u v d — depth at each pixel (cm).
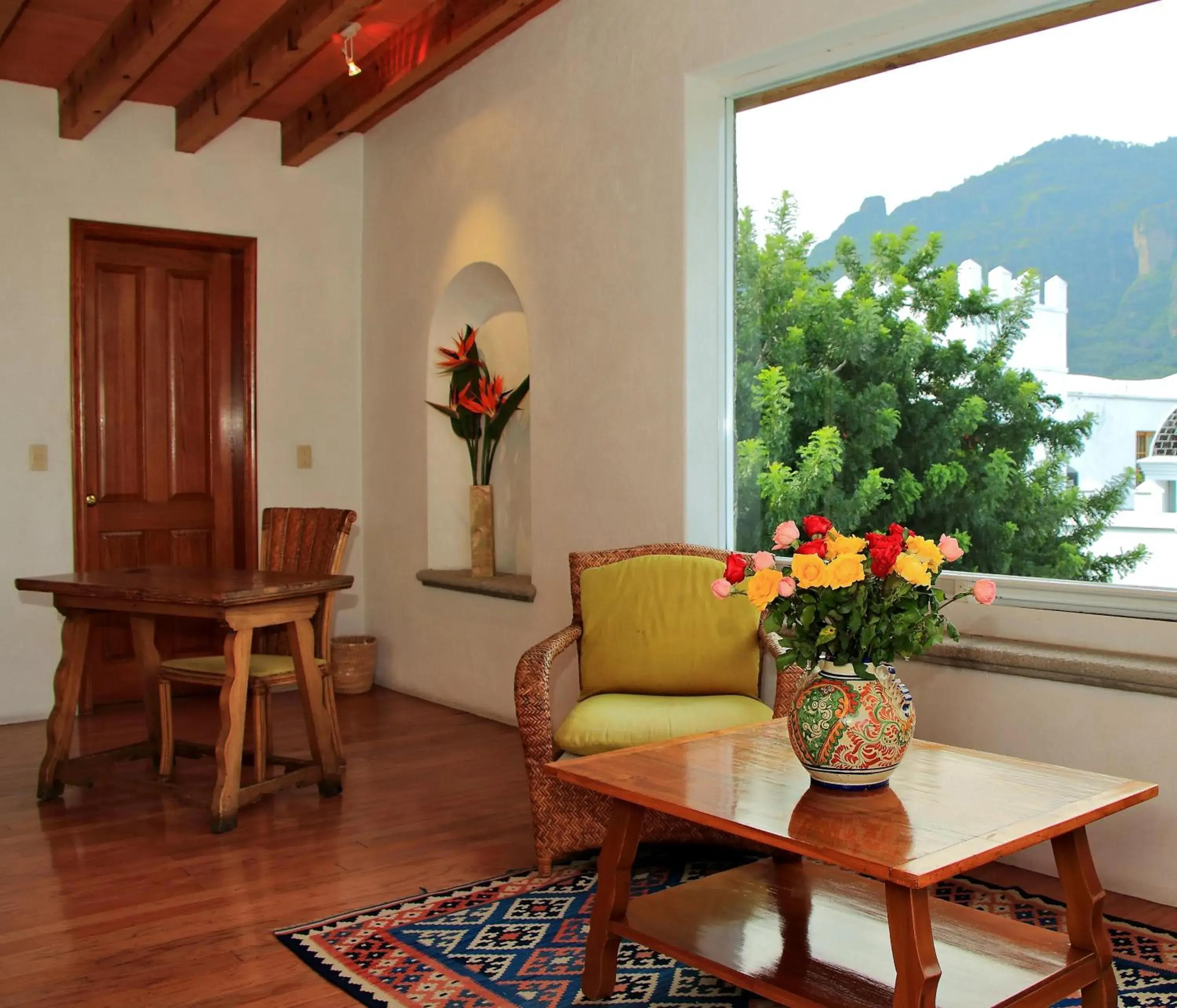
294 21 398
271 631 396
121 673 514
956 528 321
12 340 482
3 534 481
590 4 404
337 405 565
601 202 401
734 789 211
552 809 287
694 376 369
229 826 327
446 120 495
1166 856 261
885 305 336
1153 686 259
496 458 517
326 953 242
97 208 500
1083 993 206
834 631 205
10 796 367
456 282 496
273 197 545
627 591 324
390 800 357
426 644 519
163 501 527
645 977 232
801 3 327
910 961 172
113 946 247
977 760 230
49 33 431
